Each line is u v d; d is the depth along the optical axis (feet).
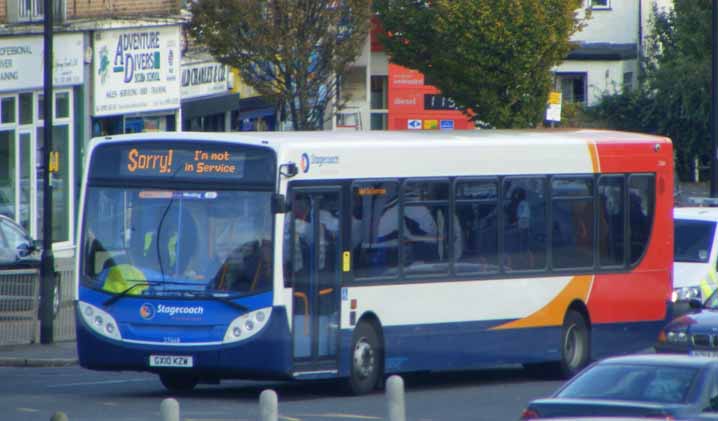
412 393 216.33
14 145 363.35
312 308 195.11
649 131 572.10
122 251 194.80
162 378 213.05
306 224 195.11
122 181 196.34
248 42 363.76
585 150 234.79
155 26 407.85
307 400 199.82
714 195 359.25
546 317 227.40
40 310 278.05
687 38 562.25
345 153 200.64
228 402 195.31
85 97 383.04
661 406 111.75
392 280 206.08
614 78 619.26
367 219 203.31
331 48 369.91
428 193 211.82
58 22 371.35
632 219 242.17
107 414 178.09
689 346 209.26
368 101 543.39
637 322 242.78
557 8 387.14
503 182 222.07
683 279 268.00
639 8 628.28
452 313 213.66
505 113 389.19
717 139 359.66
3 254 308.40
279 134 202.80
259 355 189.26
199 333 190.29
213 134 197.47
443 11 387.14
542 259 227.40
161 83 412.77
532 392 217.77
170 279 191.93
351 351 200.85
